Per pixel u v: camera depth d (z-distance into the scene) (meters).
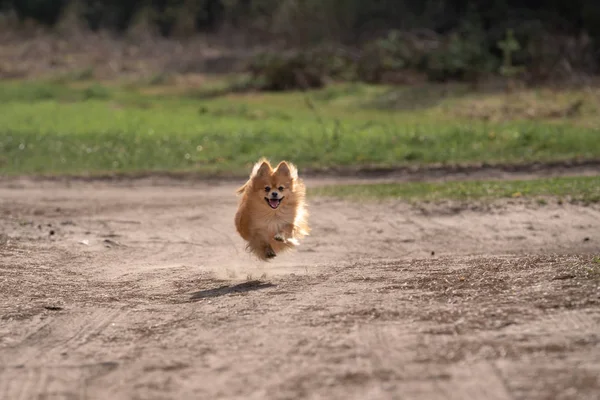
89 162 22.48
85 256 12.26
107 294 9.27
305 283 9.38
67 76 52.47
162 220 15.69
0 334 7.50
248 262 11.90
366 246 13.40
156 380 6.02
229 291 9.15
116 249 13.06
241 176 20.84
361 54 48.41
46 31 81.31
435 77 43.31
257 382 5.85
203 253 12.83
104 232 14.49
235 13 77.69
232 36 72.62
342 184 19.56
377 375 5.82
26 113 33.59
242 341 6.88
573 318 6.91
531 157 21.92
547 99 33.66
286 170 10.03
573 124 27.67
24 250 12.30
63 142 25.06
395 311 7.49
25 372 6.38
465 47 44.47
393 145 23.81
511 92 36.34
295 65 44.41
